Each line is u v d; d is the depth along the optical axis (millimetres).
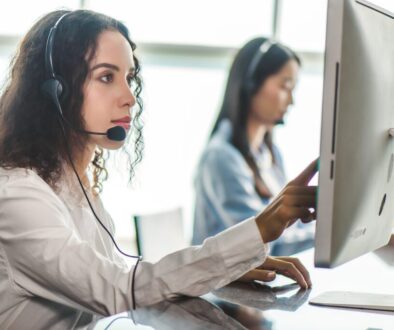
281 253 3625
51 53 1583
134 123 1917
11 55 1702
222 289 1574
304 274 1665
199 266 1423
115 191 4492
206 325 1260
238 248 1418
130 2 4473
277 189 3945
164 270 1420
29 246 1408
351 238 1298
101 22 1610
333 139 1195
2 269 1462
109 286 1386
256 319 1318
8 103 1633
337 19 1188
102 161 1885
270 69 3980
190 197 4527
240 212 3826
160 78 4516
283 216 1408
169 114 4527
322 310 1406
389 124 1418
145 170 4527
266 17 4414
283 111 4004
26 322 1494
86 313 1561
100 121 1586
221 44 4465
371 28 1308
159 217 1978
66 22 1603
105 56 1577
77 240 1423
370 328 1281
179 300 1444
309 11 4367
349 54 1212
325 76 1195
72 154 1611
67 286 1394
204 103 4508
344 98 1202
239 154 3924
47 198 1462
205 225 3857
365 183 1319
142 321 1275
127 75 1630
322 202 1214
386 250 2115
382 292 1571
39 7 4500
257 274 1653
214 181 3881
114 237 1806
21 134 1581
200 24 4465
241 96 3986
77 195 1620
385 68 1377
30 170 1527
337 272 1807
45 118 1586
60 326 1522
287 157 4332
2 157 1567
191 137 4523
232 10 4434
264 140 4012
